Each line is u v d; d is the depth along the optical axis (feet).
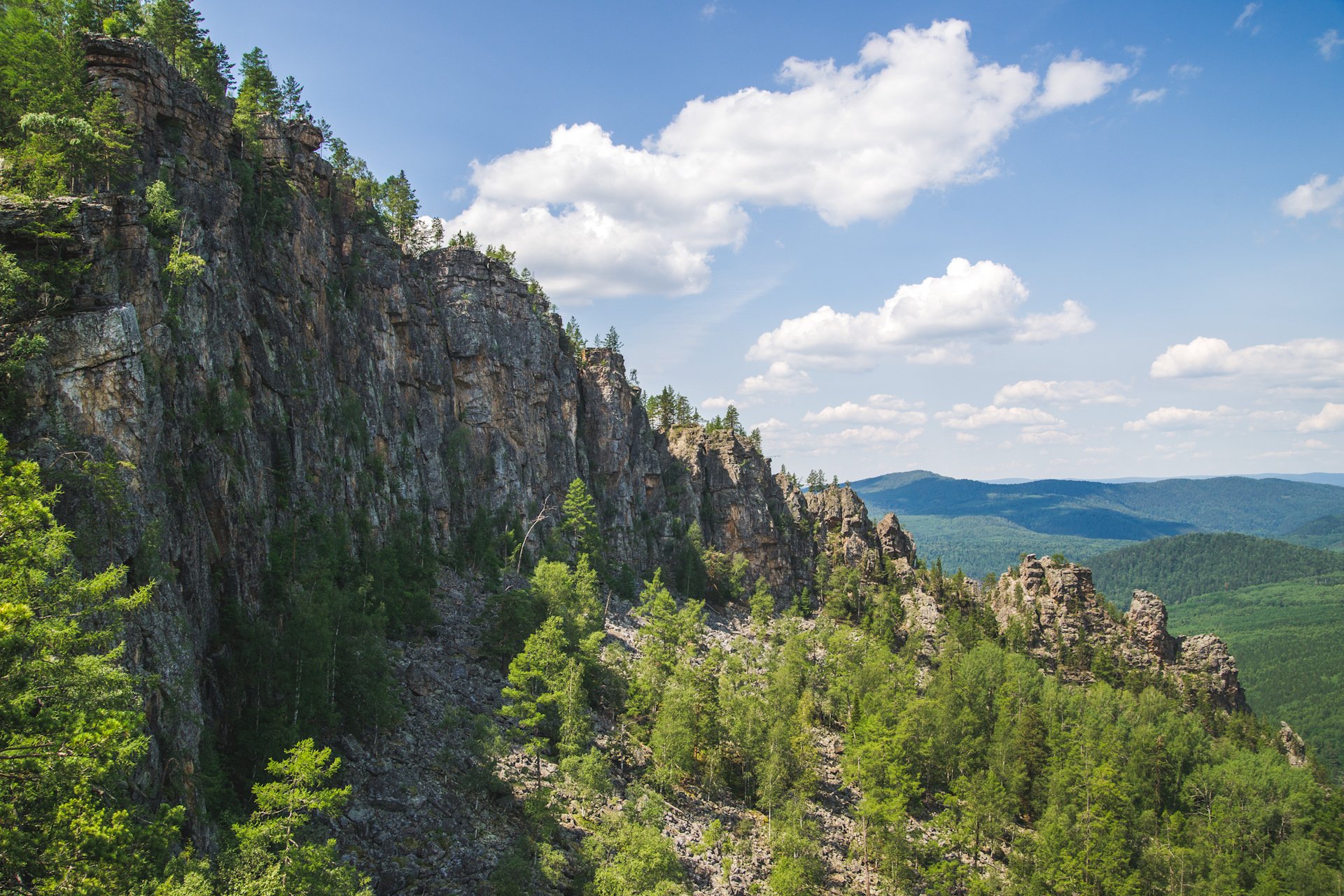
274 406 314.14
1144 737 482.69
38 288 174.09
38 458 159.74
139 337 185.16
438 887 220.23
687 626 536.83
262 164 359.66
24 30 234.79
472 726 301.02
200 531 229.86
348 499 379.35
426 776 264.93
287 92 455.22
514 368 614.75
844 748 439.63
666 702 366.84
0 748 106.01
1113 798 401.70
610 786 296.51
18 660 110.52
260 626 242.17
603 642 457.68
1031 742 443.73
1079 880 347.97
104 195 210.18
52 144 209.36
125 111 248.32
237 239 308.19
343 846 220.84
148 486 187.32
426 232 640.58
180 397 233.76
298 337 355.97
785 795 361.92
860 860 346.54
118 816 114.83
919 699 477.77
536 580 435.94
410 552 421.59
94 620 151.84
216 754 194.49
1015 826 409.49
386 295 494.59
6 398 161.07
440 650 363.15
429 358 540.52
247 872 150.51
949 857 361.71
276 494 305.53
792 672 491.72
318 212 412.77
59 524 154.92
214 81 333.62
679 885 251.19
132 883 121.80
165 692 169.07
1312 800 461.37
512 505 578.25
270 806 163.63
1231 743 554.46
